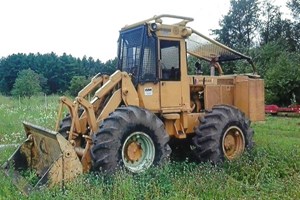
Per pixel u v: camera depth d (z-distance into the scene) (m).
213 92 7.76
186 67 7.02
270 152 7.24
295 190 4.95
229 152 7.12
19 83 32.84
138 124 5.93
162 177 5.50
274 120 16.50
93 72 59.38
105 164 5.55
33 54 61.53
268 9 39.22
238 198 4.88
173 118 6.77
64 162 5.28
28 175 5.86
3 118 12.49
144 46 6.57
